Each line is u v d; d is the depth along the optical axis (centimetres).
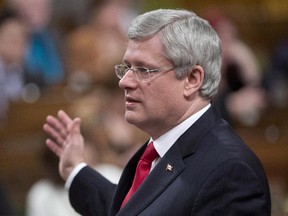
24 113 2186
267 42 2980
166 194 994
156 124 1018
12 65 2292
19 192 2119
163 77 998
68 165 1176
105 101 1939
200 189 977
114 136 1842
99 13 2508
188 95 1008
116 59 2153
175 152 1013
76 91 2242
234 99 2273
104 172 1725
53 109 2173
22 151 2152
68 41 2497
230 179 973
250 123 2239
